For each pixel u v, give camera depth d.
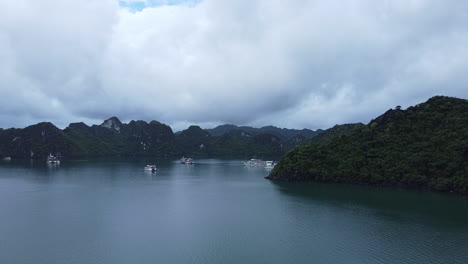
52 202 114.62
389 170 140.25
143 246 69.44
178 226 83.94
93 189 146.25
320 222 86.69
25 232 78.69
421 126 154.50
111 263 61.03
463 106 156.38
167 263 61.16
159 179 187.75
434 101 166.38
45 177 191.75
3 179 181.12
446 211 97.12
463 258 62.34
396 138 153.25
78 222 87.62
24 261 61.88
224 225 84.56
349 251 66.25
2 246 69.31
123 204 111.50
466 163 124.25
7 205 109.25
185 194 132.75
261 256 64.12
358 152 155.75
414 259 62.09
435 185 126.06
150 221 88.81
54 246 69.44
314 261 61.69
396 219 88.81
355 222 86.25
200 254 65.12
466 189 117.94
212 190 143.38
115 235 76.62
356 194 124.56
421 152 139.50
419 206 103.62
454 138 138.75
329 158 160.38
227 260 62.28
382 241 71.69
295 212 97.75
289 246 69.19
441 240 72.00
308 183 155.12
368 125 172.25
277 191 136.12
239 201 116.06
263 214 95.81
